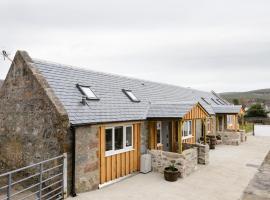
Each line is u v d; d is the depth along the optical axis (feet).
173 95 71.56
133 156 42.98
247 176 41.70
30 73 34.73
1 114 38.88
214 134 79.15
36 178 34.01
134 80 61.77
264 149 69.05
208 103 90.68
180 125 43.70
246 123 144.77
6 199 23.61
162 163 42.98
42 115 33.14
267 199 31.55
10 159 37.52
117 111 40.91
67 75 40.57
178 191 34.04
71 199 30.14
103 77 49.98
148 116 46.09
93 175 34.35
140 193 33.01
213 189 35.09
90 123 33.53
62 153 30.60
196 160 45.57
